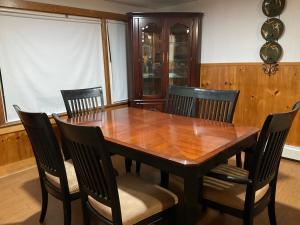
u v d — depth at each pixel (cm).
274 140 131
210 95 222
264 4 290
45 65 294
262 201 147
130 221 127
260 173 134
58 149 148
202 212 196
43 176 178
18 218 195
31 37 278
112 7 354
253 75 315
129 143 149
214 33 344
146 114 230
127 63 376
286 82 289
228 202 142
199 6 353
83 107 258
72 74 321
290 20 276
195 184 125
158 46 351
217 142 149
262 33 297
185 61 358
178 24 342
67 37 309
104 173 118
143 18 337
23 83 279
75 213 198
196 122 197
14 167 276
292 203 205
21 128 277
